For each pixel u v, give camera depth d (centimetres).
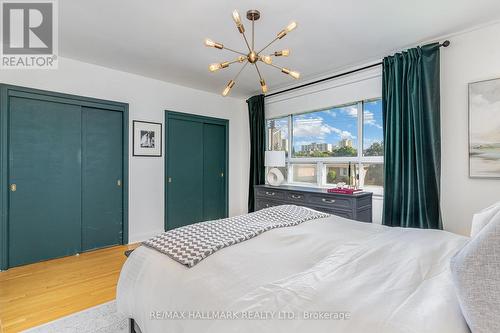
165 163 406
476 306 67
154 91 393
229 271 111
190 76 381
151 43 277
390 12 219
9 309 202
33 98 296
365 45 280
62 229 319
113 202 359
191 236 151
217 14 222
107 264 295
